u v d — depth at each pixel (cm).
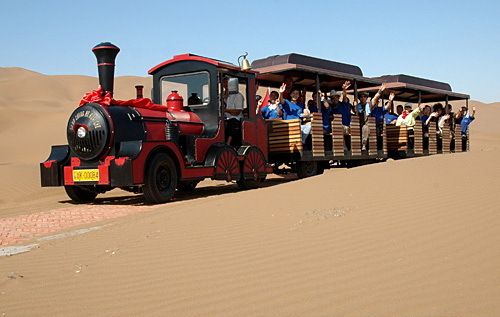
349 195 769
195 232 710
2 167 2119
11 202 1477
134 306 462
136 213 1105
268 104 1786
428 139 2136
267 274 499
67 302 491
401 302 393
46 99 9325
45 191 1642
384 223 595
